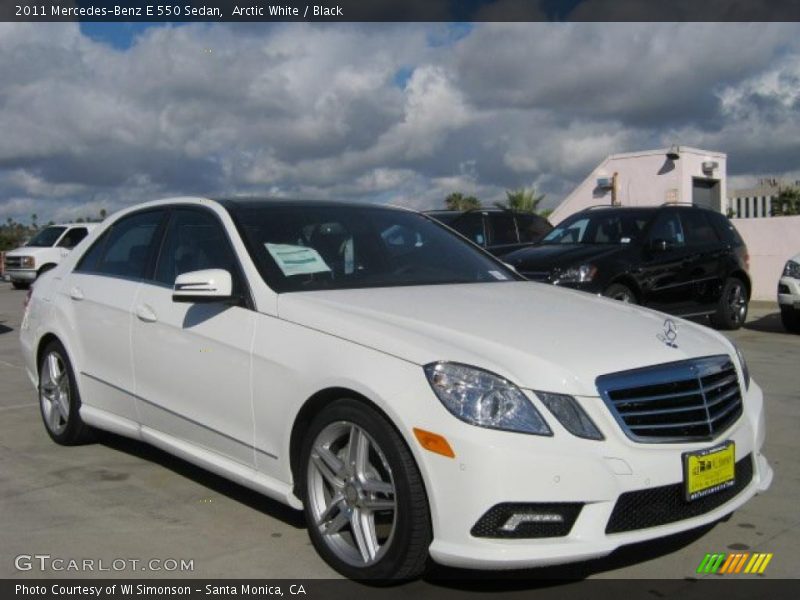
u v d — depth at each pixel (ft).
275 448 13.46
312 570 12.84
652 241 35.55
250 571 12.81
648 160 75.66
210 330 14.64
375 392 11.75
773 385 26.16
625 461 11.32
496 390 11.25
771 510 15.24
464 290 15.11
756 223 56.18
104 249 18.80
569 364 11.65
